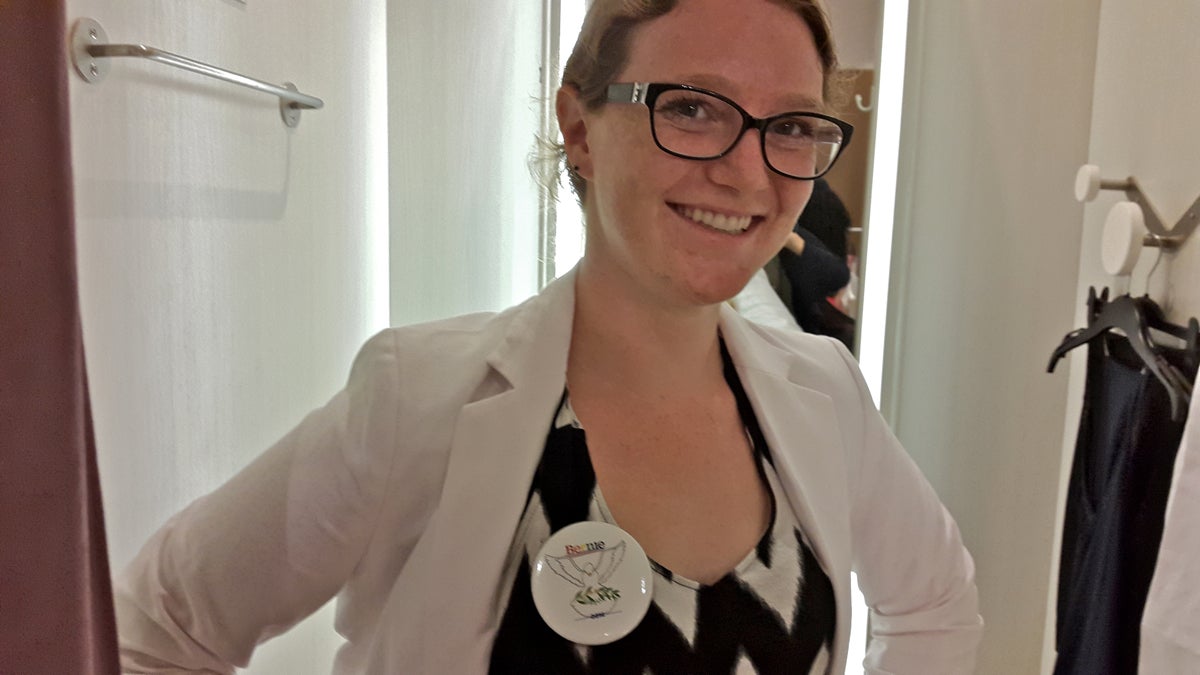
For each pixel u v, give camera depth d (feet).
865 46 4.06
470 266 4.35
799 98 1.96
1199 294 2.63
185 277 2.60
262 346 3.11
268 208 3.10
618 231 1.99
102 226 2.20
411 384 2.14
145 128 2.36
